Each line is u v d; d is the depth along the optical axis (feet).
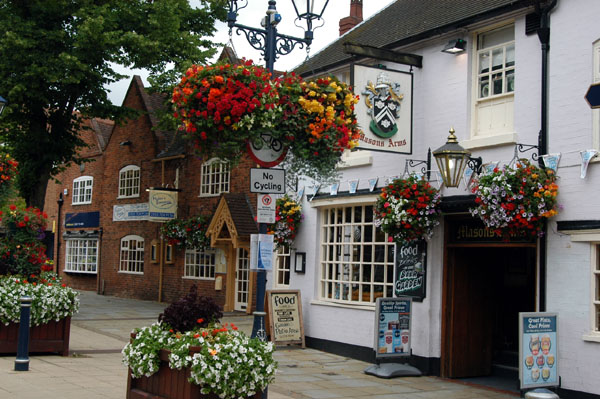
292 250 47.09
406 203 35.01
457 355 36.19
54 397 26.50
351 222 42.55
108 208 95.14
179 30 73.72
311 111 26.09
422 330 36.58
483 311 37.52
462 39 35.70
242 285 67.77
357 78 34.73
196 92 24.90
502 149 32.96
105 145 97.55
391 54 36.83
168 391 23.03
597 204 28.43
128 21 67.26
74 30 64.23
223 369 21.65
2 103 40.04
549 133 30.86
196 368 21.40
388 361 37.55
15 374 30.99
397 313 36.04
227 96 24.30
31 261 39.14
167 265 80.74
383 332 35.58
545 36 31.37
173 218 76.95
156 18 67.05
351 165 42.06
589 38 29.53
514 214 29.43
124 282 89.56
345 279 42.80
